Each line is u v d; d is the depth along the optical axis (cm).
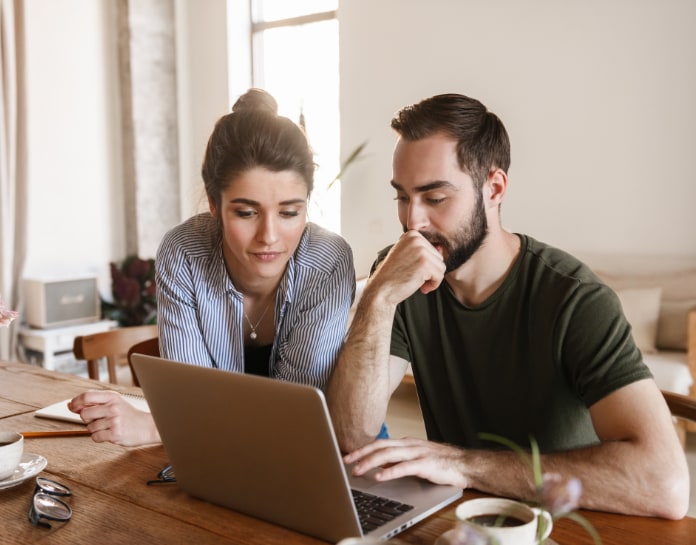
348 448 142
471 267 146
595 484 108
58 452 137
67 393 182
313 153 144
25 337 478
